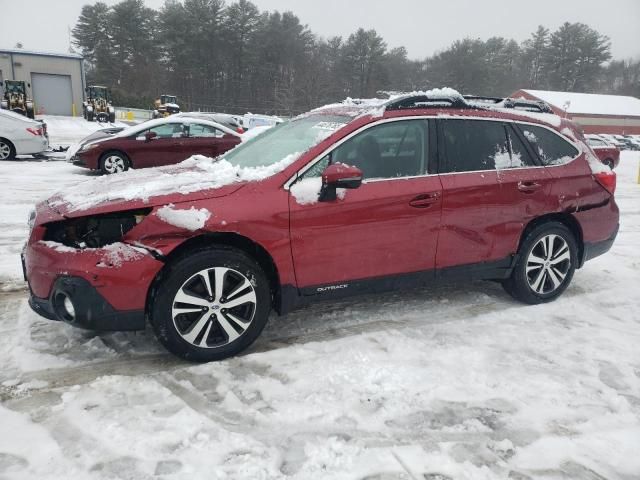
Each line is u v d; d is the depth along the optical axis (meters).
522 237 4.24
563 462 2.48
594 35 87.00
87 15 67.50
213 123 11.82
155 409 2.76
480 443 2.59
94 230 3.10
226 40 63.69
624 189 12.84
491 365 3.34
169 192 3.15
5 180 10.06
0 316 3.85
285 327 3.83
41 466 2.32
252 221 3.18
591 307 4.39
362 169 3.56
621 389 3.12
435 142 3.82
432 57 78.75
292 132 4.09
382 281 3.68
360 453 2.49
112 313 3.00
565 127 4.52
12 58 34.41
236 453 2.45
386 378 3.13
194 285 3.15
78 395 2.87
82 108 37.28
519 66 90.56
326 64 67.38
